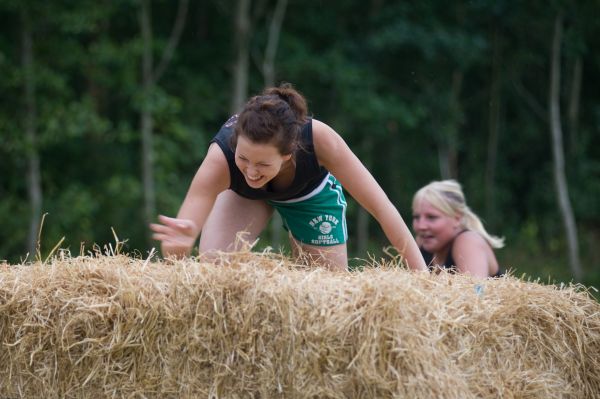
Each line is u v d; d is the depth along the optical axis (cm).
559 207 4628
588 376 965
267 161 898
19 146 3562
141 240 3753
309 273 850
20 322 881
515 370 911
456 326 846
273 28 4266
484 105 5112
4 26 3847
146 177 3850
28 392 892
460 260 1323
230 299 833
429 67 4734
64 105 3775
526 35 4922
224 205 1135
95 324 864
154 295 851
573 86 4903
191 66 4472
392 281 809
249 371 832
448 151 4897
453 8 4759
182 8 4097
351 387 804
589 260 4766
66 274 884
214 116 4391
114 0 3866
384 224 1020
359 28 4712
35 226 3612
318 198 1127
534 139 5109
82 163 3975
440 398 801
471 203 4947
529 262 4597
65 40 3778
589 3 4566
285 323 811
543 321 936
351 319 796
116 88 4009
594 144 5147
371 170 4791
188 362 846
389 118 4553
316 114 4547
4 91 3659
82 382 872
